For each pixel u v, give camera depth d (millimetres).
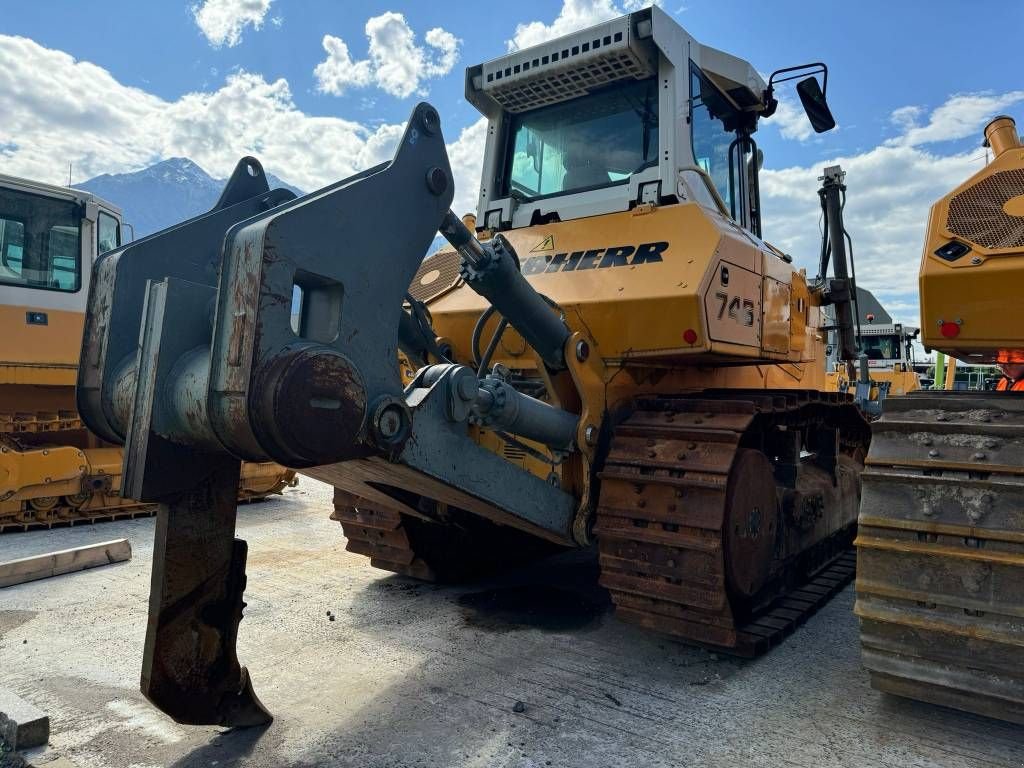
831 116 4555
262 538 6270
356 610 4355
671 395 4230
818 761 2660
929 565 2797
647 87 4477
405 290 2562
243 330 2078
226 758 2684
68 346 7164
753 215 5473
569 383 3908
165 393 2307
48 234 7090
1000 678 2691
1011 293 2756
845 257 5582
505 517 3414
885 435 3039
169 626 2475
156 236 2678
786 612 4082
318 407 2146
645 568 3432
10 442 6832
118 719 2979
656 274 3750
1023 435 2736
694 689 3271
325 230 2270
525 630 4035
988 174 3006
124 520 7270
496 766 2627
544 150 4926
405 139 2582
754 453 3689
